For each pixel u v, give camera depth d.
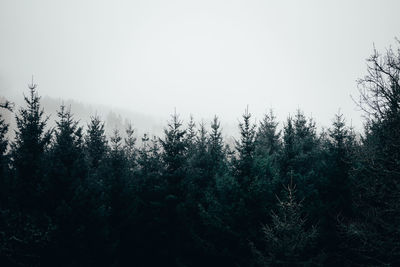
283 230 12.41
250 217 14.77
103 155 23.62
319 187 17.08
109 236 17.52
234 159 16.69
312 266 13.25
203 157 22.19
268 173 16.88
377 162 10.27
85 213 15.38
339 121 17.56
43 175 15.70
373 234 10.38
